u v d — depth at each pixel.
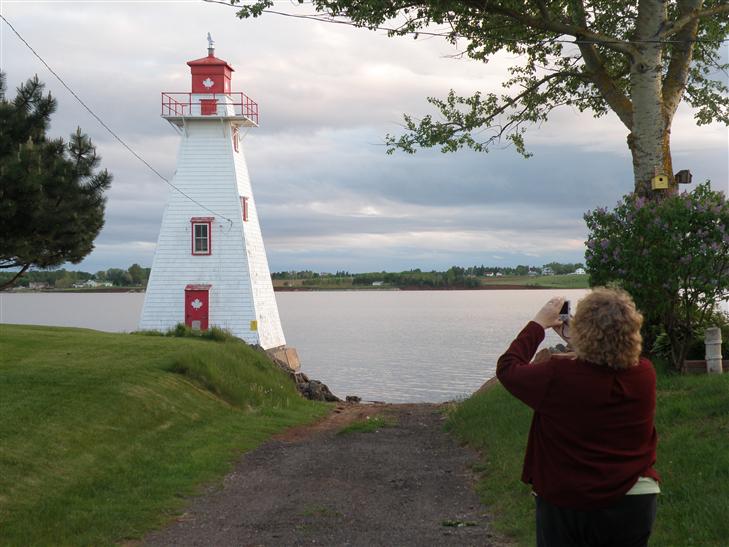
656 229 11.36
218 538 8.34
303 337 96.62
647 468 3.74
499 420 13.55
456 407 18.91
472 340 89.25
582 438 3.72
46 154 22.67
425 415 19.89
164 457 12.95
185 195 42.25
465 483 10.48
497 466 10.69
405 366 60.09
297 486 10.91
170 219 42.28
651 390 3.80
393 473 11.49
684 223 11.20
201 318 41.66
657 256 11.48
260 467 12.65
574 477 3.69
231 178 42.38
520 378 3.86
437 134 16.70
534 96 17.56
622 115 15.25
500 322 133.75
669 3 16.22
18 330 26.19
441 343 84.56
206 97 42.06
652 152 14.21
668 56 15.12
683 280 11.62
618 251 11.82
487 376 52.62
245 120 42.53
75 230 23.09
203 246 42.22
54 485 10.55
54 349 21.77
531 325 4.13
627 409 3.71
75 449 12.25
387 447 14.03
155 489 10.68
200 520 9.23
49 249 24.03
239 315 41.72
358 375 53.97
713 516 6.57
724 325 13.07
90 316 140.50
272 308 45.66
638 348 3.77
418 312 188.25
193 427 16.14
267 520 9.01
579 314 3.88
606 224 12.10
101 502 9.96
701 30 16.53
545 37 16.70
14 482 10.22
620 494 3.63
